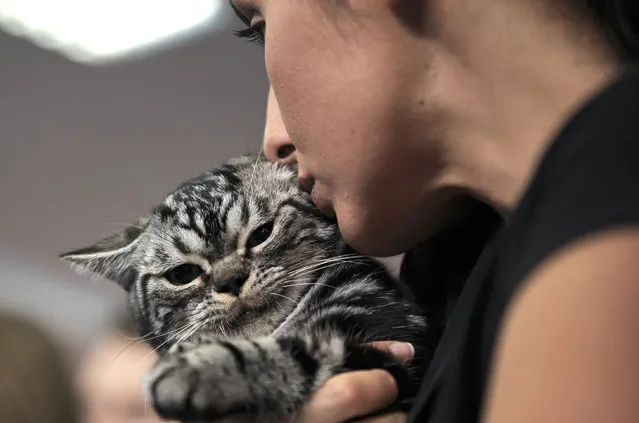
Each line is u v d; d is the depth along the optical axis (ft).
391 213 1.37
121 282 1.99
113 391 2.04
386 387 1.39
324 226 1.80
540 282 0.81
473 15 1.25
